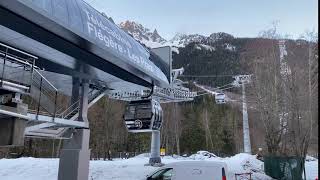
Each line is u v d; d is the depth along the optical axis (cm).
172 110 9575
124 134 8106
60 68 2066
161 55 2708
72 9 1580
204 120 10400
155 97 3788
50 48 1755
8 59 1505
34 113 1691
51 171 2877
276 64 3534
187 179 1720
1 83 1316
